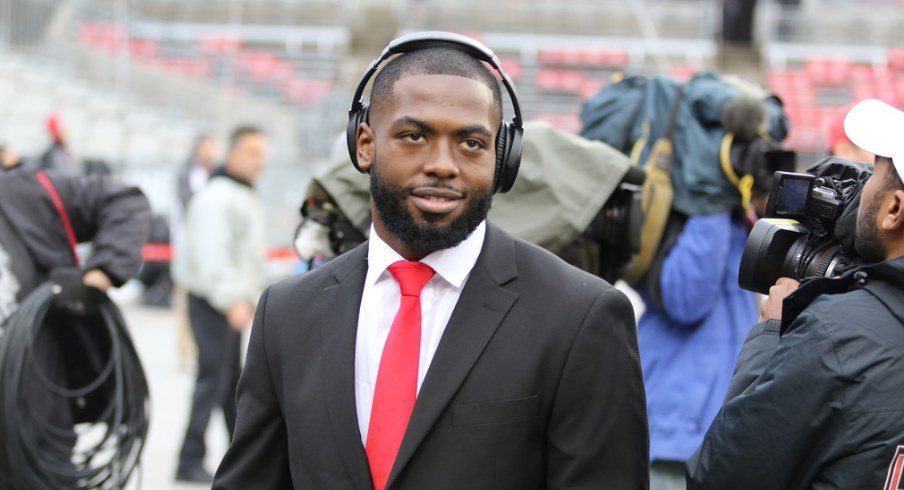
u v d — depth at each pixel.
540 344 2.19
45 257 4.32
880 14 24.20
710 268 4.11
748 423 2.22
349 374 2.22
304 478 2.22
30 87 18.92
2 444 4.04
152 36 23.47
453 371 2.17
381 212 2.22
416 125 2.16
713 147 4.21
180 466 6.68
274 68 23.52
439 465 2.14
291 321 2.32
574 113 23.09
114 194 4.42
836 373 2.13
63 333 4.30
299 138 19.70
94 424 4.42
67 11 21.17
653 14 24.72
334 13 26.22
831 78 22.95
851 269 2.31
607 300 2.22
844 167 2.65
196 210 6.70
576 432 2.18
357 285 2.31
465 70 2.19
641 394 2.26
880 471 2.10
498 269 2.26
